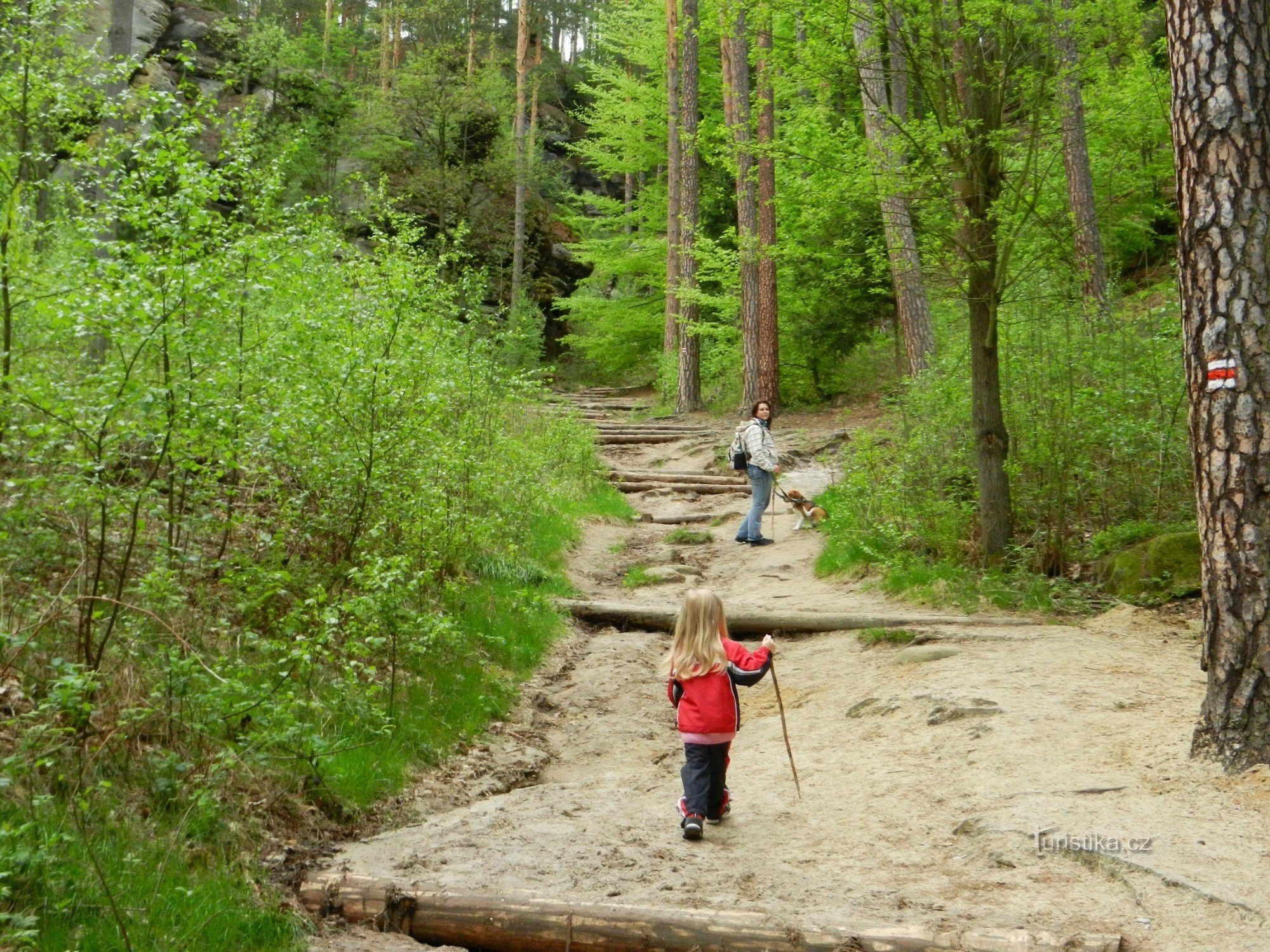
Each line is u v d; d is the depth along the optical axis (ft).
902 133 29.48
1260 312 15.47
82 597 13.85
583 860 14.47
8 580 15.78
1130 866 12.49
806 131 37.09
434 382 24.68
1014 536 30.12
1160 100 39.73
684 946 11.91
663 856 14.60
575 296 96.02
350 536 21.98
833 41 29.30
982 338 29.73
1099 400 30.04
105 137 18.53
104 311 14.70
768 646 16.12
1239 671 15.19
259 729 16.15
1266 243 15.57
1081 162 46.91
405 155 99.91
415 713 20.38
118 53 27.66
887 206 33.63
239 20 91.25
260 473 20.84
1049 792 15.20
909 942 11.26
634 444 66.08
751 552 39.29
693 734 15.74
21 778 12.76
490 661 24.80
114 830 13.03
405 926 13.08
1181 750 15.99
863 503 35.68
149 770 14.48
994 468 29.58
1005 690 20.10
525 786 19.66
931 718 19.35
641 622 30.35
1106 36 28.12
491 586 28.86
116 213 16.79
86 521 16.25
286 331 20.84
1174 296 35.09
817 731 20.72
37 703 14.16
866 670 24.02
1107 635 23.72
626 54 91.61
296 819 15.53
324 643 20.43
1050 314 34.60
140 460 18.74
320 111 90.94
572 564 36.68
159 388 14.70
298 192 74.95
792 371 71.05
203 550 20.06
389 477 22.76
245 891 12.98
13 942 10.16
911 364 47.52
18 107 18.19
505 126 107.86
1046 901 12.10
